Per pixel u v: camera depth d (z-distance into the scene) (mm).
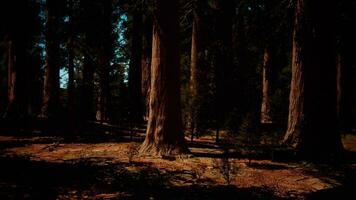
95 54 20000
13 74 17641
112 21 21172
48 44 18250
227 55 15648
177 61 10305
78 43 19531
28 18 17938
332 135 10469
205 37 17047
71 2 18078
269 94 22531
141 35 21844
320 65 10602
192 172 8195
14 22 17125
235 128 11383
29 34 18594
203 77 14273
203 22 16875
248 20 17844
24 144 11664
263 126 12086
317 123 10477
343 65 19984
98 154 10156
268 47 20719
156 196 6391
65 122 16062
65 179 7254
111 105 18625
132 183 7160
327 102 10562
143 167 8461
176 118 10156
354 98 23281
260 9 16906
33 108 27859
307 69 10688
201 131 13211
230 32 17312
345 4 15742
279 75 25250
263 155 10125
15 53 17672
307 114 10578
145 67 21828
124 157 9703
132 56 21531
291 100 11094
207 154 10391
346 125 18359
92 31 19531
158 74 10148
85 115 19578
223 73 15086
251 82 15992
